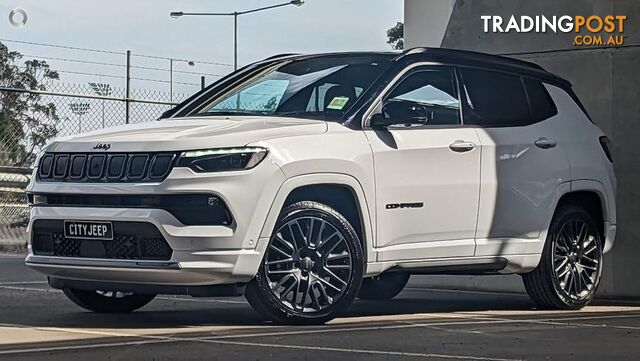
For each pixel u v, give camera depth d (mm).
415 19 10141
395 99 7055
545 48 9523
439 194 7062
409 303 8430
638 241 9070
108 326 6371
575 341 6004
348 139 6656
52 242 6457
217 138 6199
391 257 6844
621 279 9102
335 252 6578
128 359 5074
